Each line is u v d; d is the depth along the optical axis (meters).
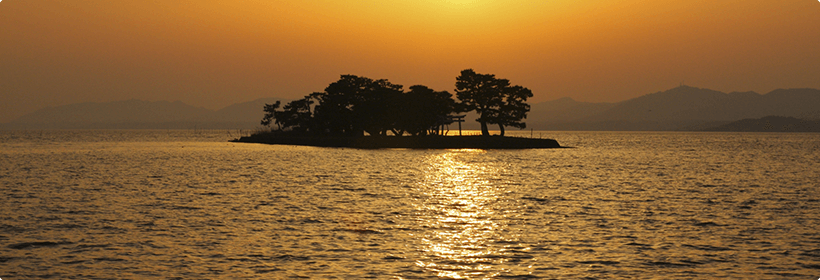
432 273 21.88
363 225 30.88
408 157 96.38
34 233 28.03
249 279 20.91
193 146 151.12
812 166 79.94
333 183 53.00
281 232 28.75
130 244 25.91
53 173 63.03
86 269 21.98
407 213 35.16
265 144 160.12
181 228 29.59
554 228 30.33
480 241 27.09
